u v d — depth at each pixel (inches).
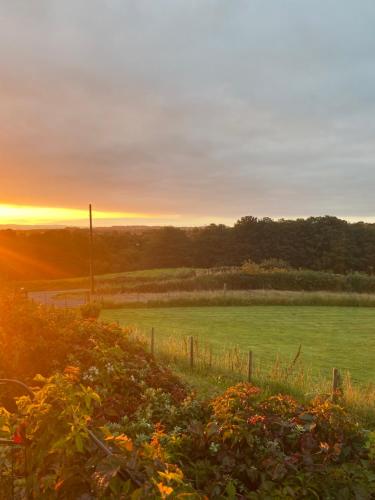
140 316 1256.8
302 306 1525.6
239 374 526.3
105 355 258.4
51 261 3366.1
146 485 87.4
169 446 151.8
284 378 494.6
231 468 147.7
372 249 3326.8
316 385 481.4
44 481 95.0
